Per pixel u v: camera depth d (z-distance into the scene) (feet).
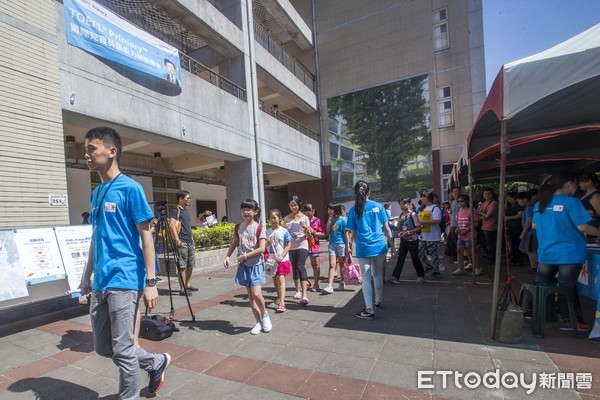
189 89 32.58
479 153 21.97
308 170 62.03
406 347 11.86
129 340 8.14
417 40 60.90
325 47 68.95
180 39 42.42
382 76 63.82
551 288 12.23
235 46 40.42
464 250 24.25
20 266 14.85
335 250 20.71
